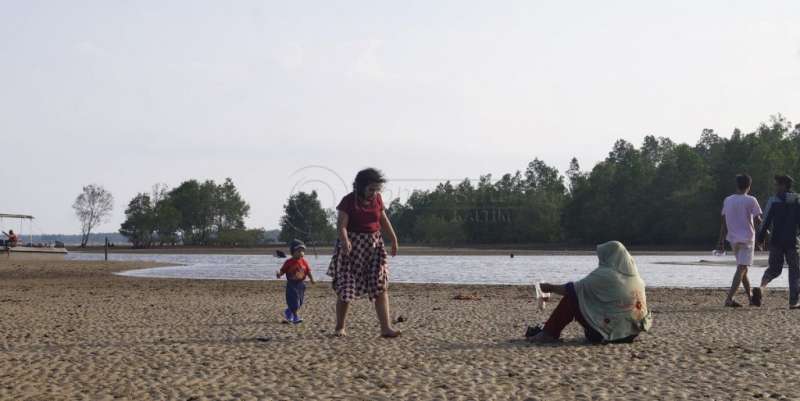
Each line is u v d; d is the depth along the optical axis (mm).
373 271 9375
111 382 6566
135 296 17984
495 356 7867
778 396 5836
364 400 5797
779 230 13148
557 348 8438
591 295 8852
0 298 17453
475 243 158250
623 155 142375
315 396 5941
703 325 10531
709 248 103125
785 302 14648
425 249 108438
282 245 151000
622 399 5770
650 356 7789
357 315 12539
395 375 6801
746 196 13352
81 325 11117
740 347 8320
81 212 167625
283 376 6801
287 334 9875
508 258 63688
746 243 13328
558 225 146375
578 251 95500
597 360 7578
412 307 14133
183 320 11852
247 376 6809
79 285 23984
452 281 27422
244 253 91188
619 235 122438
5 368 7273
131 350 8414
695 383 6352
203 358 7824
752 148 103812
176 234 171750
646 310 8953
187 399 5867
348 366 7293
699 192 109875
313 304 14938
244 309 13867
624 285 8820
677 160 122000
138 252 101562
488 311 13180
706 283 25172
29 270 38156
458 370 7035
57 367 7328
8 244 58625
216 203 178875
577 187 139625
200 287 22281
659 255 71938
